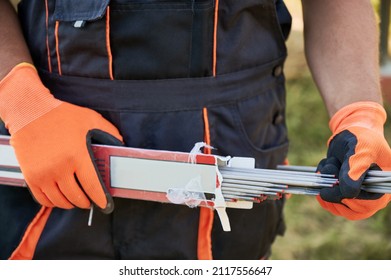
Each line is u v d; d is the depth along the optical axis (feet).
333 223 12.51
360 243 11.87
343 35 6.17
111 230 6.23
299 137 15.01
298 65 16.42
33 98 5.69
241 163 5.41
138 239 6.23
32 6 6.10
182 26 5.63
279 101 6.65
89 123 5.68
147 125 5.88
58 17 5.81
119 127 5.93
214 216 6.29
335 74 6.13
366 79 5.96
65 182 5.54
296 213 12.71
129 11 5.61
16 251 6.20
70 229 6.11
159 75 5.77
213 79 5.86
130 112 5.86
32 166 5.51
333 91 6.08
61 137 5.53
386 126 15.16
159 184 5.50
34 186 5.62
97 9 5.61
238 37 5.87
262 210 6.54
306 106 15.64
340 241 11.78
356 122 5.57
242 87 6.06
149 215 6.15
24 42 6.19
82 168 5.50
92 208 5.82
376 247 11.64
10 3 6.34
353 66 6.05
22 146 5.56
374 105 5.73
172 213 6.14
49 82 6.10
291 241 11.89
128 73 5.77
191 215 6.18
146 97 5.82
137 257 6.28
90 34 5.68
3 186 6.34
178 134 5.89
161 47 5.68
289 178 5.17
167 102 5.83
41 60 6.15
